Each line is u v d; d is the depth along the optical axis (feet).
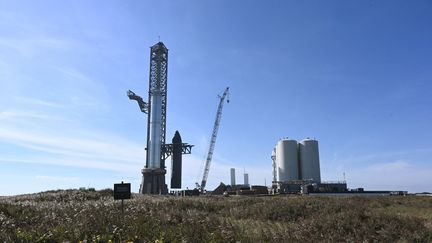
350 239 49.55
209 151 636.48
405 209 114.11
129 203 95.09
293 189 508.53
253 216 82.99
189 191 458.50
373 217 63.21
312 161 570.46
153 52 594.65
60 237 37.65
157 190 542.57
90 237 38.27
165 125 583.99
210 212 94.89
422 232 53.42
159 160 559.79
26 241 36.96
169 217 57.52
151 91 579.48
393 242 50.29
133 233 38.88
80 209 72.95
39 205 85.30
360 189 469.16
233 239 40.34
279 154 583.99
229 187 514.27
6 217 57.11
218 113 637.30
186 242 36.99
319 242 47.06
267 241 43.45
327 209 87.35
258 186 481.87
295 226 59.36
